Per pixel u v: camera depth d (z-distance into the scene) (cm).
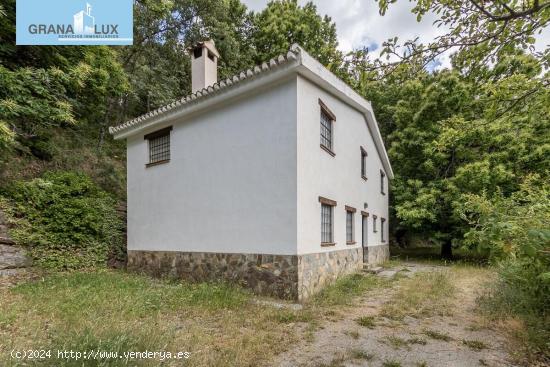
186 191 756
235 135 664
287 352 338
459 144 1096
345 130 834
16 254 698
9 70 634
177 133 789
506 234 320
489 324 416
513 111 400
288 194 571
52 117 650
